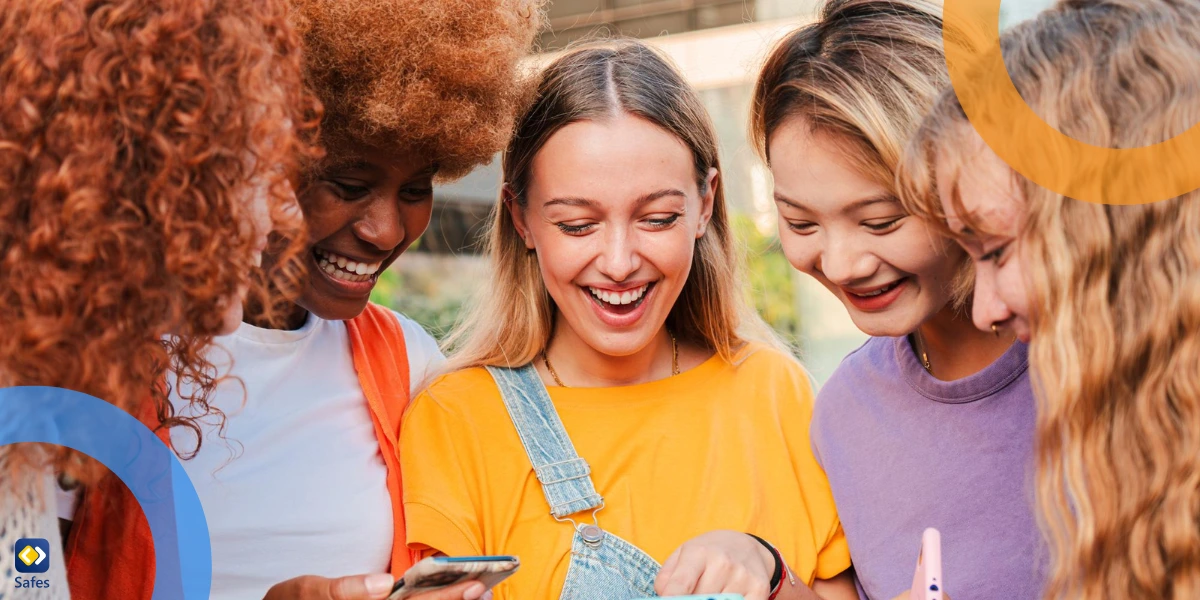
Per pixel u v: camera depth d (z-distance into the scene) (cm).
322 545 149
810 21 148
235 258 103
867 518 154
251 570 144
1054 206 103
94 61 92
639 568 152
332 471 153
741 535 144
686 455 164
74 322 95
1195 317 98
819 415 167
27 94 92
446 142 140
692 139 161
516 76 156
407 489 155
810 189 136
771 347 188
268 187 106
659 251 156
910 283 139
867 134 128
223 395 146
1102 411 103
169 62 96
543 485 156
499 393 168
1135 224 100
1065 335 103
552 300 176
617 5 461
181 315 101
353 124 134
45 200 92
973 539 144
